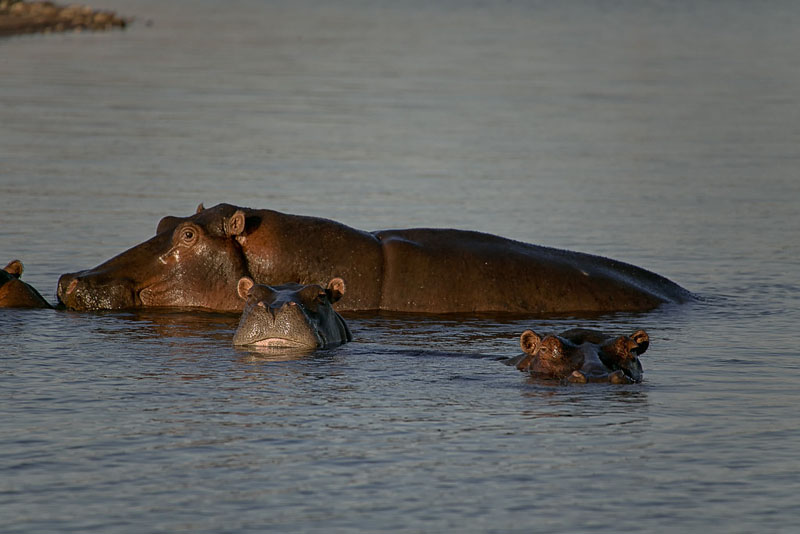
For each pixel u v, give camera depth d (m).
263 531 28.53
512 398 39.62
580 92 158.88
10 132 114.12
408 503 30.23
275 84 159.38
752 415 37.91
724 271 65.19
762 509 30.20
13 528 28.64
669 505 30.38
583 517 29.58
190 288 56.00
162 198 83.69
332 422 36.66
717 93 160.50
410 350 47.38
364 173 97.12
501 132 123.06
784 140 120.44
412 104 142.88
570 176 98.38
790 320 54.00
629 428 36.34
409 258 57.50
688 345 48.78
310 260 56.66
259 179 92.75
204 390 40.22
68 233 70.94
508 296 57.25
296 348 47.06
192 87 153.75
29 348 46.41
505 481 31.78
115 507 29.89
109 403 38.47
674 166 104.38
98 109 131.88
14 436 34.97
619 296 57.81
